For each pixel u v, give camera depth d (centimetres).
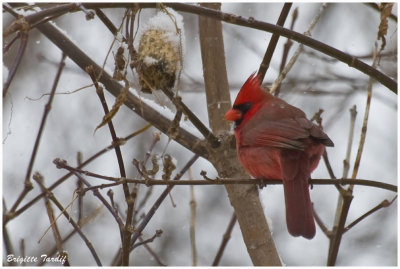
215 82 809
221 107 803
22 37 599
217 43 816
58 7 633
